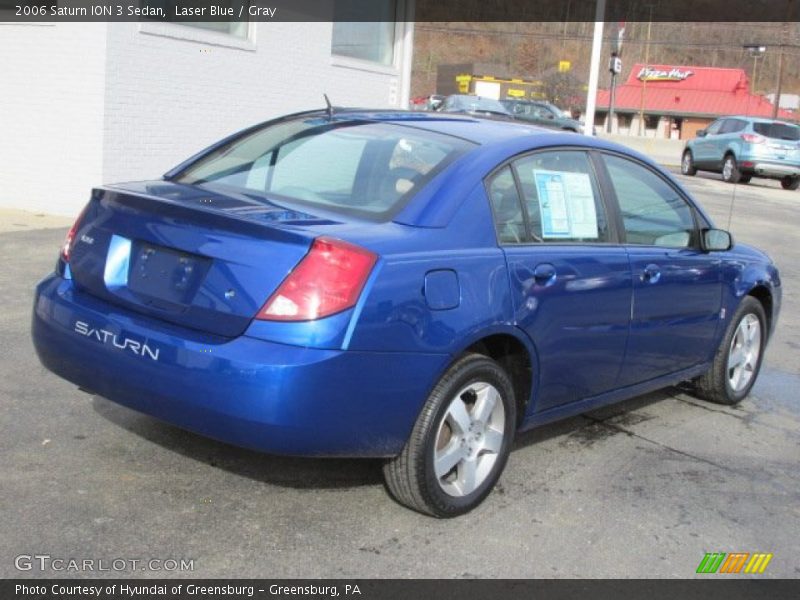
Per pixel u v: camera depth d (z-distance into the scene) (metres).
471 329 3.65
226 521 3.64
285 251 3.31
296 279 3.27
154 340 3.41
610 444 4.94
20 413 4.59
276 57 12.78
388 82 15.34
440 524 3.78
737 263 5.64
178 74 11.25
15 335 5.85
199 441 4.39
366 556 3.46
